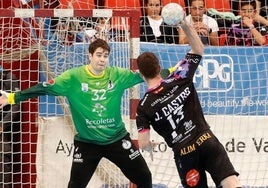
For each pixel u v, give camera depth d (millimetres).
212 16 20250
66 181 18375
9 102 15078
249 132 19016
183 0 21141
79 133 15656
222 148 13797
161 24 19594
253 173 18953
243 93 19078
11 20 18234
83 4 20703
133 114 17062
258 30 20453
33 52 18297
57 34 18141
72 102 15422
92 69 15477
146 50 18828
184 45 19047
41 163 18312
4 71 18203
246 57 19156
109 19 18188
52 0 19938
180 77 13891
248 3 20391
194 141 13664
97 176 18312
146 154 18531
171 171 18641
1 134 17969
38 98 18234
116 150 15594
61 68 18234
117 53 18109
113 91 15516
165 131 13938
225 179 13453
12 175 18141
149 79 14031
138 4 20953
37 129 18359
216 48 19062
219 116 18953
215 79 18984
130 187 16938
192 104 13867
